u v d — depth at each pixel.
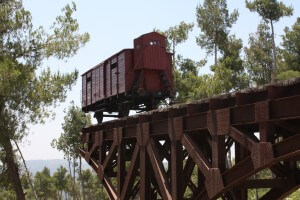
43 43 17.23
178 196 8.30
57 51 17.08
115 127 12.09
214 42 38.34
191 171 9.75
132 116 10.78
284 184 8.42
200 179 10.03
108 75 17.86
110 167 13.69
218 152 7.12
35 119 16.77
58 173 78.38
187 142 7.99
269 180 8.44
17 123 16.39
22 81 15.69
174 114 8.59
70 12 17.48
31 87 16.44
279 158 5.73
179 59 34.69
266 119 6.04
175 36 33.12
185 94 32.94
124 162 11.60
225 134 6.95
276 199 8.70
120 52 16.84
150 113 9.66
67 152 46.50
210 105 7.37
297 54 40.41
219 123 7.11
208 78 31.00
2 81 15.05
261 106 6.14
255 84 41.59
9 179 19.44
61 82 17.05
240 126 7.00
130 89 16.52
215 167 7.16
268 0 36.81
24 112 16.47
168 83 17.12
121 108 17.00
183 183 9.30
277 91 6.07
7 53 16.56
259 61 41.91
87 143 15.71
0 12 16.34
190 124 8.07
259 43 41.97
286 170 8.48
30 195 74.50
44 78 16.89
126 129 11.30
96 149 14.77
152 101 17.14
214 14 38.06
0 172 19.56
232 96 7.14
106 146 14.59
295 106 5.63
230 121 6.86
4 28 16.41
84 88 20.77
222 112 7.04
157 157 9.28
